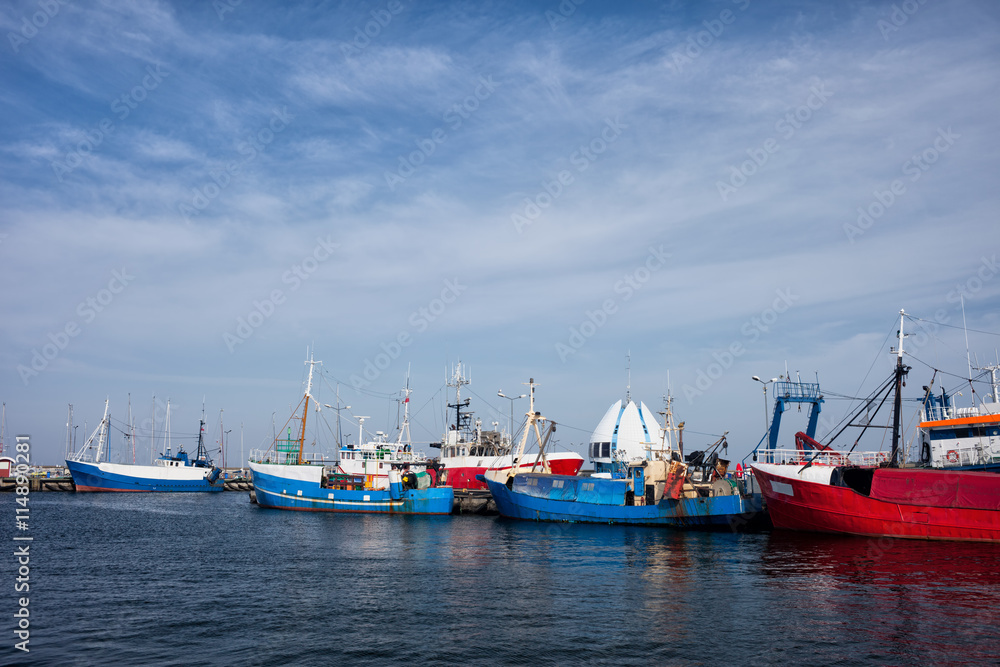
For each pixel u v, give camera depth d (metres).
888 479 56.81
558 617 33.81
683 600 37.03
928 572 43.31
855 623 32.06
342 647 29.38
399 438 115.25
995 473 53.09
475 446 113.50
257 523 80.44
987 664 26.59
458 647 29.20
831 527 58.88
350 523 80.00
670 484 70.19
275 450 105.81
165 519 86.00
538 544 59.53
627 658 27.64
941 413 64.12
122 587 41.75
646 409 120.75
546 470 102.56
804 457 64.56
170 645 29.84
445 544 59.97
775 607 35.19
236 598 38.50
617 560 50.25
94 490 144.38
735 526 65.25
